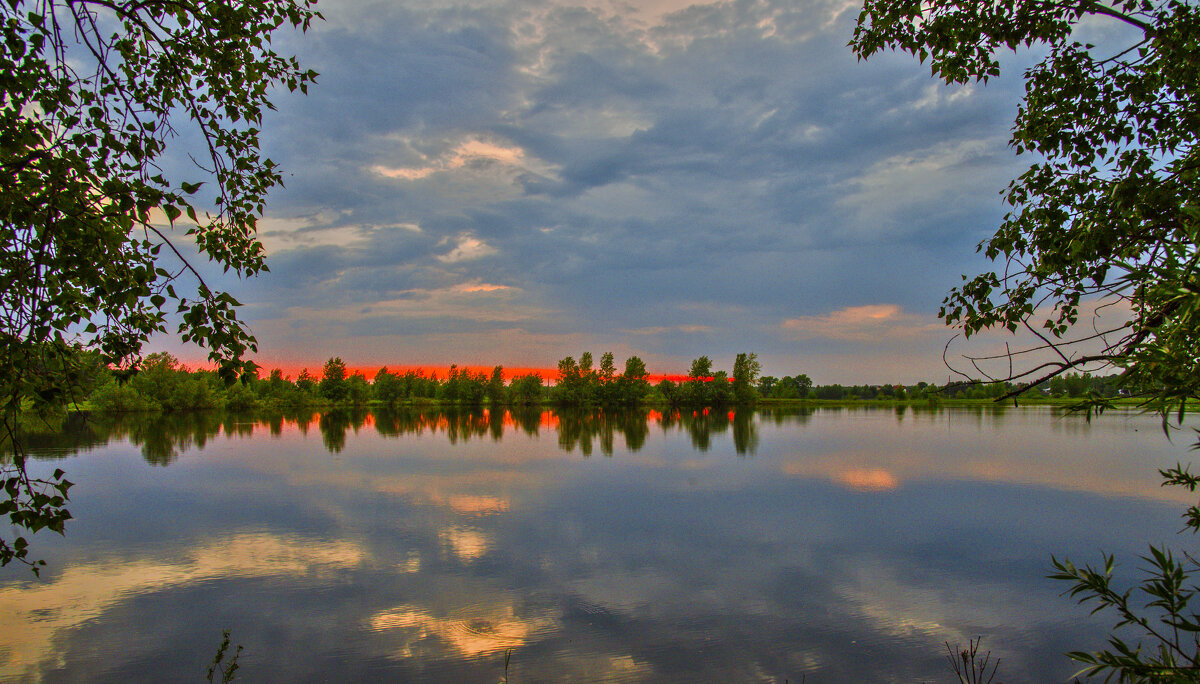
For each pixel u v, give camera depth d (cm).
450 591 1324
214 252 467
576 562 1519
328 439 4638
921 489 2488
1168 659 256
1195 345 247
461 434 5212
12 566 1484
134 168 377
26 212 314
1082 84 407
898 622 1166
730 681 952
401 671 980
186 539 1722
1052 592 1311
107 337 388
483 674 973
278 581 1384
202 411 8244
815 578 1405
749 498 2303
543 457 3550
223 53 444
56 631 1127
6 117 324
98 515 2012
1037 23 403
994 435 5038
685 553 1600
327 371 10725
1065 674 964
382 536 1755
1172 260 241
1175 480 331
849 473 2912
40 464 3152
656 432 5488
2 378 317
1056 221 397
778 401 12875
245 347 373
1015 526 1869
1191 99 358
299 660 1016
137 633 1113
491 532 1802
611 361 11262
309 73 525
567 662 1009
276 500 2258
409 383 12312
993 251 438
